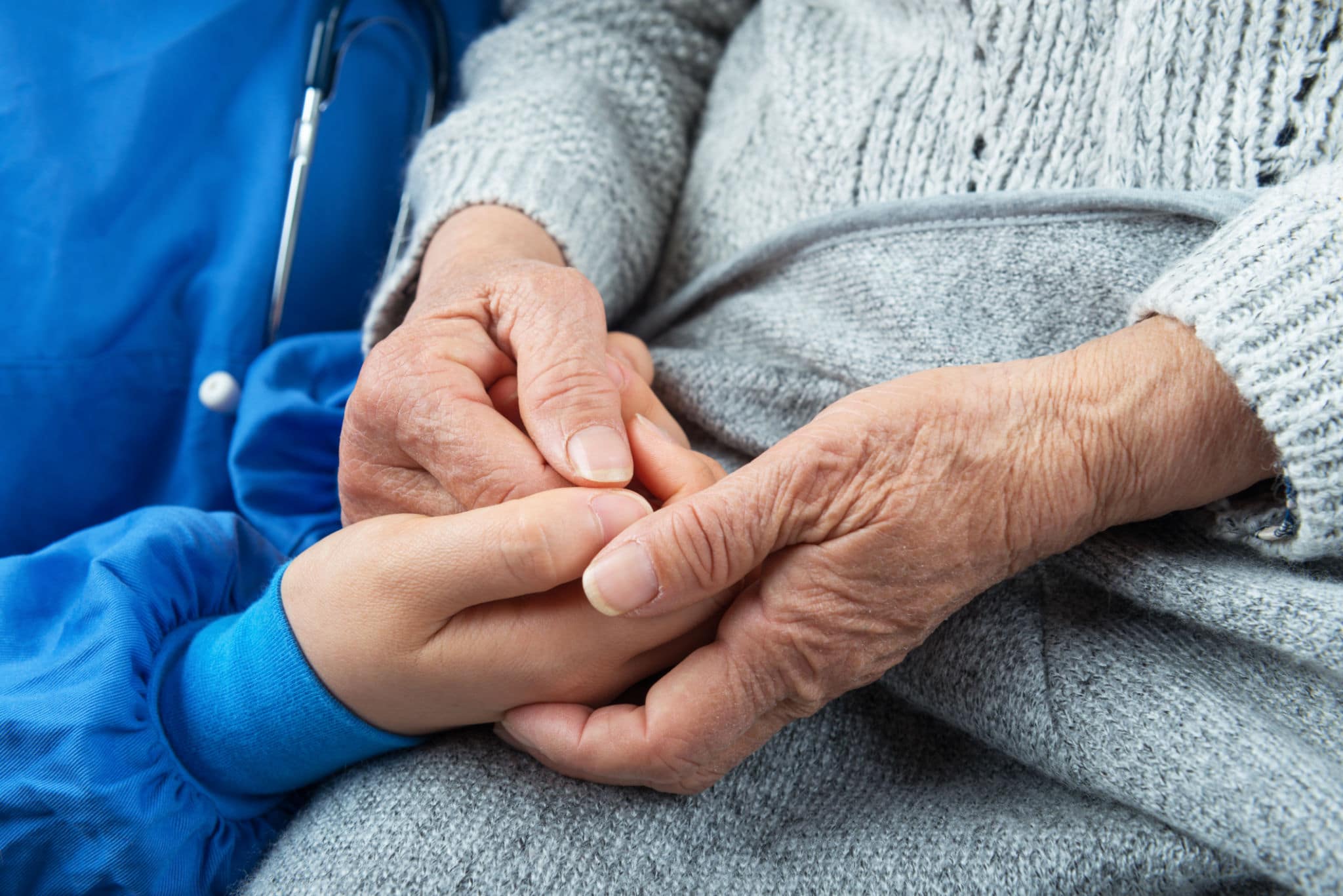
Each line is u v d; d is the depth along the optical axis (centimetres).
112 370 56
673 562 41
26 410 55
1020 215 46
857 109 50
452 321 46
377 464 45
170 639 48
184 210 57
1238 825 40
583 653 43
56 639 46
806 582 42
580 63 58
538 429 43
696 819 44
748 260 51
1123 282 45
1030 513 42
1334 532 41
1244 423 41
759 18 56
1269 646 42
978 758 46
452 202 53
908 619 42
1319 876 39
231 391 57
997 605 45
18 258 55
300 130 57
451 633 43
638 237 56
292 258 59
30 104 55
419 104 63
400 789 45
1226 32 44
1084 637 44
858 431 41
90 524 57
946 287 47
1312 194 41
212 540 50
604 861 43
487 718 45
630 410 46
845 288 49
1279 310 40
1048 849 42
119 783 44
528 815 44
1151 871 42
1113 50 46
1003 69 47
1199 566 43
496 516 42
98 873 43
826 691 43
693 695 42
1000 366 43
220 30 57
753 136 54
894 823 44
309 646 44
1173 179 45
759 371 50
